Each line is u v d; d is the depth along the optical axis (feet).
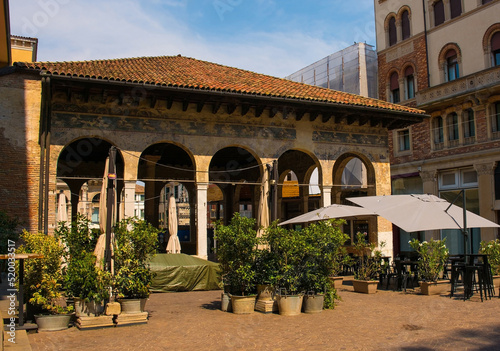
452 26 93.09
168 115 59.06
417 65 99.86
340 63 122.31
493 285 46.65
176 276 50.34
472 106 86.84
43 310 32.68
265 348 26.61
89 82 51.16
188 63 72.79
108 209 34.76
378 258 51.85
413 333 29.81
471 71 89.15
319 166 67.00
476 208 87.35
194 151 59.98
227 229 38.11
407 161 100.99
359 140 70.13
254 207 93.71
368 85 114.93
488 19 86.38
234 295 37.73
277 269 38.09
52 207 53.26
